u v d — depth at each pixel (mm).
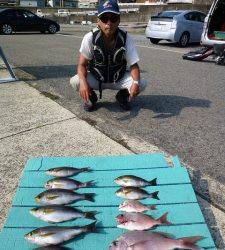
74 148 1927
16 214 1325
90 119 2348
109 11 2051
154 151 1920
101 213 1330
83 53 2273
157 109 2590
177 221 1282
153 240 1142
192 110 2598
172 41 6906
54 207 1309
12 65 4219
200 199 1496
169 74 3879
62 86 3188
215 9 4852
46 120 2322
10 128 2193
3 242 1190
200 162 1823
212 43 4852
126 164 1658
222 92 3143
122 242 1139
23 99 2764
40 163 1678
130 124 2283
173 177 1539
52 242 1179
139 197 1400
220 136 2143
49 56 5062
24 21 9539
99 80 2391
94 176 1563
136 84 2230
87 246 1178
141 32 10461
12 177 1648
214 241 1247
